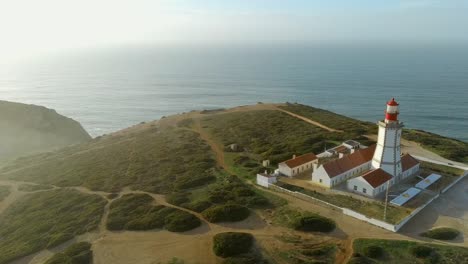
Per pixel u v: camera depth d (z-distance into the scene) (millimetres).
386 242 36781
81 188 60188
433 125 153125
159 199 50562
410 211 44000
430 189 51125
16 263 39188
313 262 33719
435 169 59906
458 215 43875
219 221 42188
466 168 59719
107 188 57344
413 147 73625
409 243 36594
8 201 62281
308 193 49625
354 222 41312
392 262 33969
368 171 55938
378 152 54000
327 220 40625
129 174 62812
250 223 41750
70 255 37688
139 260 36094
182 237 39688
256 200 46844
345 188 51469
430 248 35281
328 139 77125
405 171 55656
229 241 36938
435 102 196750
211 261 34938
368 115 178625
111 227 43250
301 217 40906
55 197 57812
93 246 39438
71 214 49406
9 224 51688
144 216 44875
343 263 33812
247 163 63656
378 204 46125
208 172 59531
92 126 182500
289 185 52688
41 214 51938
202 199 48281
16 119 145250
